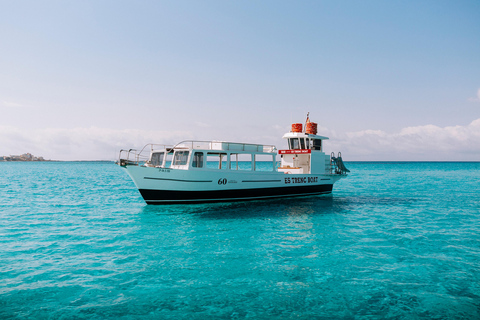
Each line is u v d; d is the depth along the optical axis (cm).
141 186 1766
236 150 1981
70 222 1501
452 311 620
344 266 876
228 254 984
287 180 2258
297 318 590
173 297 673
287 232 1295
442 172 8738
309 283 755
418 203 2216
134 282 754
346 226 1418
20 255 965
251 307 631
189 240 1162
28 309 613
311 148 2511
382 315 603
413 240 1168
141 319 580
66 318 579
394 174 7544
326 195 2661
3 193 2858
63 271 825
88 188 3475
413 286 740
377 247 1073
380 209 1923
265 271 834
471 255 987
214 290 711
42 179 5125
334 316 598
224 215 1678
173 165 1945
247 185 2042
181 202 1877
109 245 1089
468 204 2172
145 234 1256
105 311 609
